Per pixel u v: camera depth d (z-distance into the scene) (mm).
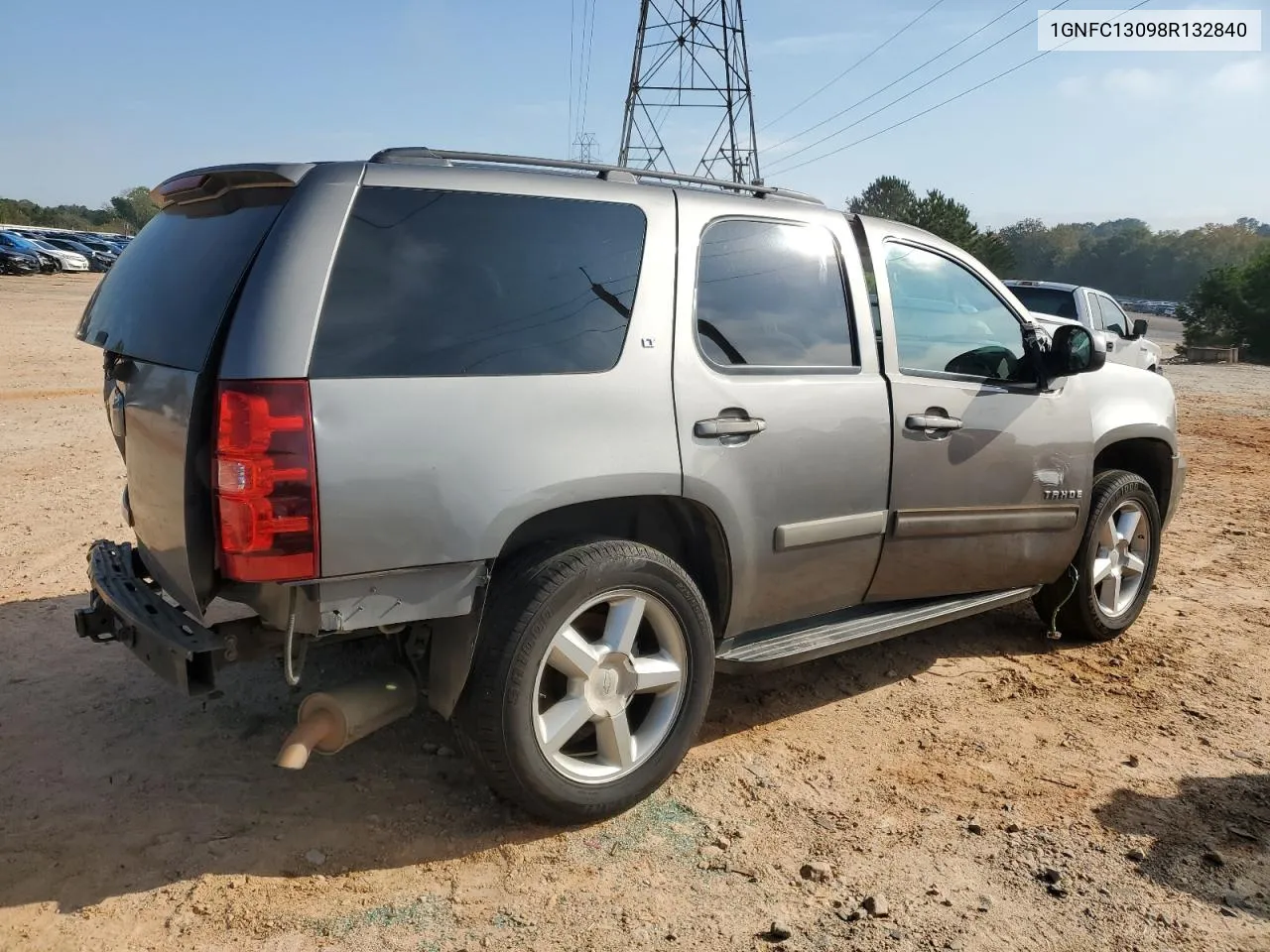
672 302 3307
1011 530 4340
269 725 3719
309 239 2701
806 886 2895
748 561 3475
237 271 2756
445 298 2871
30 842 2945
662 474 3170
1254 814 3365
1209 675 4609
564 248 3131
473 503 2797
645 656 3289
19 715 3729
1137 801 3436
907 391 3906
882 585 4016
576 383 3031
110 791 3238
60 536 6051
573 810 3066
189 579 2775
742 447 3389
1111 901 2865
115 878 2797
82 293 31391
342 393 2637
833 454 3656
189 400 2666
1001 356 4402
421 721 3824
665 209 3381
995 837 3188
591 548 3041
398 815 3178
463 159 3178
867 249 3992
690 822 3211
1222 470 10141
